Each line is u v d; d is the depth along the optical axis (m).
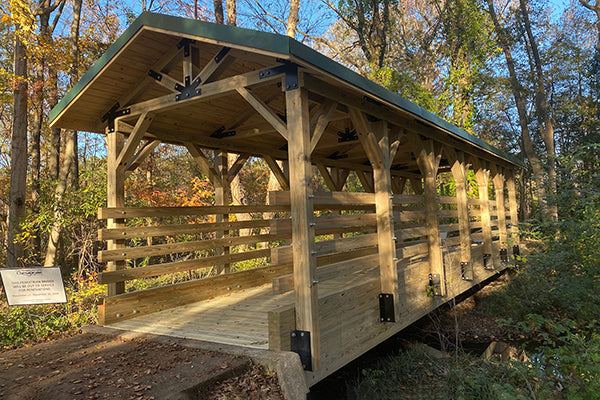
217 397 2.89
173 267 5.54
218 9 12.87
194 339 3.93
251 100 3.84
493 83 19.75
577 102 23.19
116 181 5.11
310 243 3.47
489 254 8.55
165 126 5.69
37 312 5.81
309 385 3.37
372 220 4.65
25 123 8.43
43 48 9.10
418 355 5.44
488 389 4.21
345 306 3.97
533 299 7.40
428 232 5.97
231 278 6.41
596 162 6.46
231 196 12.61
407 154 8.89
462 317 7.40
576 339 4.38
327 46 22.56
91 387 2.91
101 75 4.64
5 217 12.93
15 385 3.02
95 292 6.40
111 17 14.56
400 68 20.95
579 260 5.67
